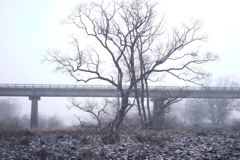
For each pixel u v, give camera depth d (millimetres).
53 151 11836
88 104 29266
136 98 32969
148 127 31406
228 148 11992
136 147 12984
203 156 10195
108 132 22625
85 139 15469
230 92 50719
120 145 13891
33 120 51031
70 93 51031
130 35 32469
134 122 35156
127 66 33500
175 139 16422
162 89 41188
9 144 14141
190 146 13016
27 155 11000
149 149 12164
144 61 34781
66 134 20750
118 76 31781
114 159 9969
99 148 12797
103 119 30734
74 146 13578
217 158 9750
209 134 20391
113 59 31547
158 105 35250
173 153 11062
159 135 19766
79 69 31594
